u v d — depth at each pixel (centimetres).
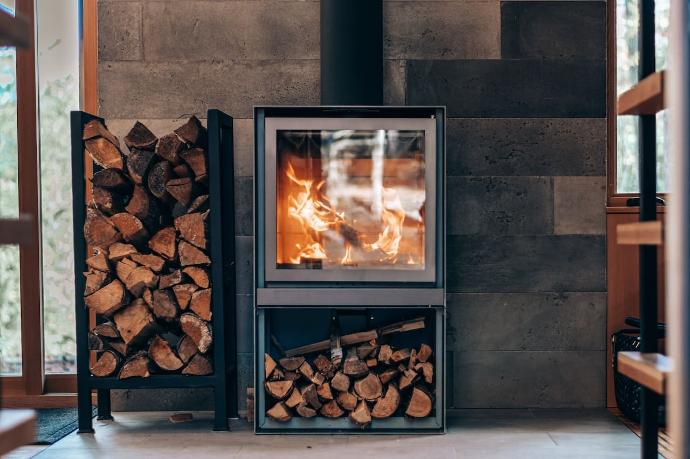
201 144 266
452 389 291
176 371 264
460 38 293
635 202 285
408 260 254
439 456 229
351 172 256
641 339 148
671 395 98
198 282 259
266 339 265
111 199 260
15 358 304
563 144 293
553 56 294
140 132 260
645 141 152
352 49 266
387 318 277
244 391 292
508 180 293
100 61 294
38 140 303
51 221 305
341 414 259
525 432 256
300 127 253
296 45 294
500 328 292
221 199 262
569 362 292
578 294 291
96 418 281
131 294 262
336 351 257
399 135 255
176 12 294
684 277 97
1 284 304
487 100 293
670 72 103
